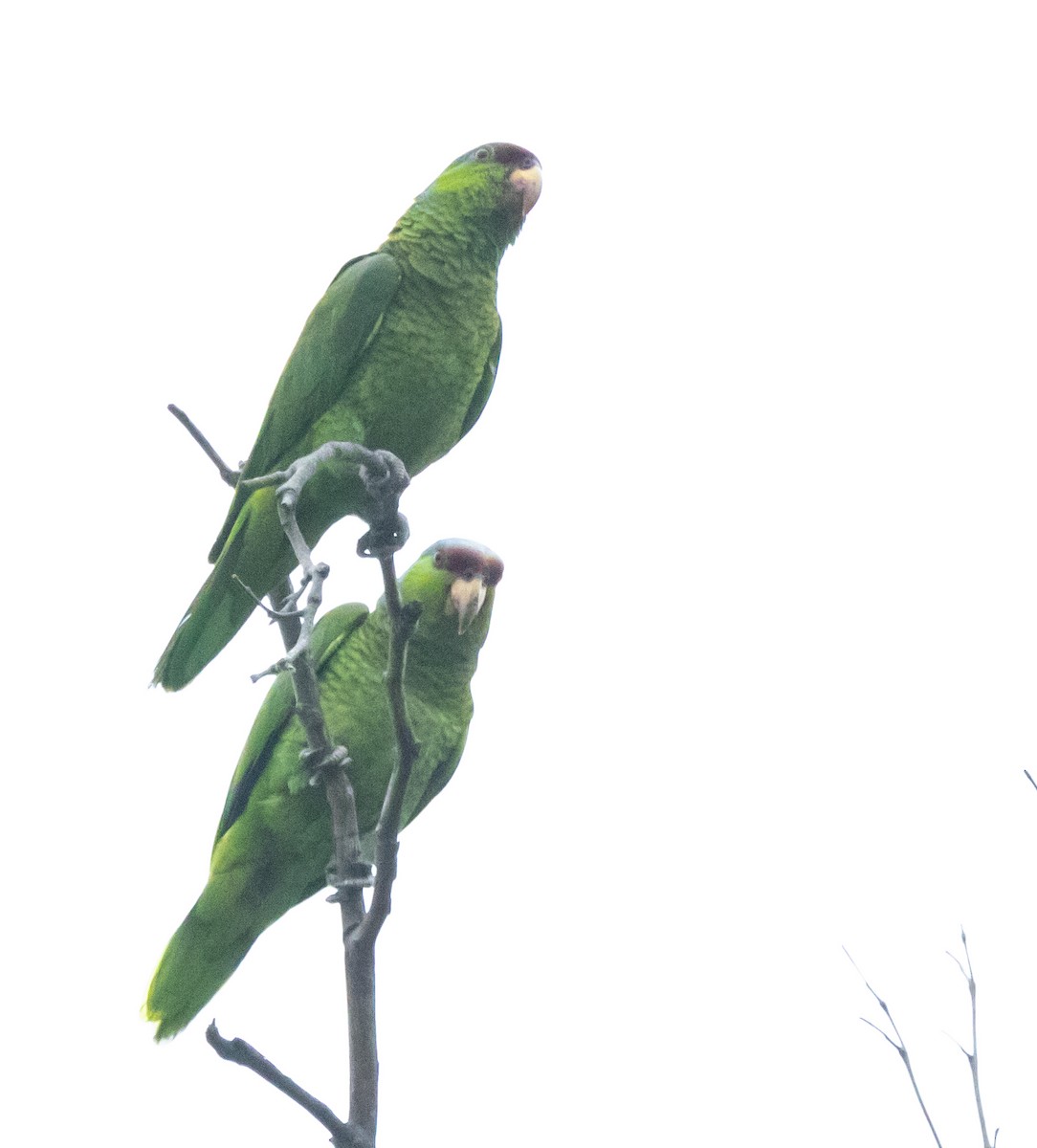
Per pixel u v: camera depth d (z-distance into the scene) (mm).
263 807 11227
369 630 11656
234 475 10219
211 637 11461
